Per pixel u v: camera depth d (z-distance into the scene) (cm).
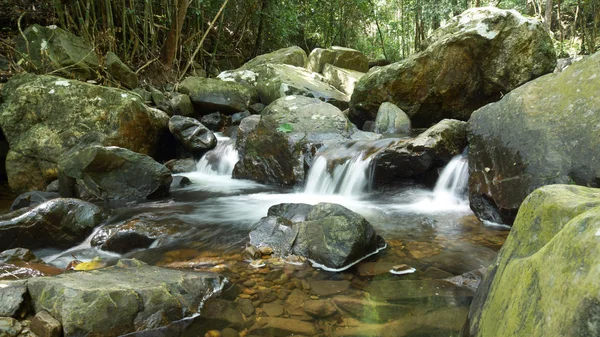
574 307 92
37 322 186
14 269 270
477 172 384
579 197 144
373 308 215
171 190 543
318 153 536
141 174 494
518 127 349
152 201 482
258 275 262
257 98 948
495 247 301
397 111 693
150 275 230
